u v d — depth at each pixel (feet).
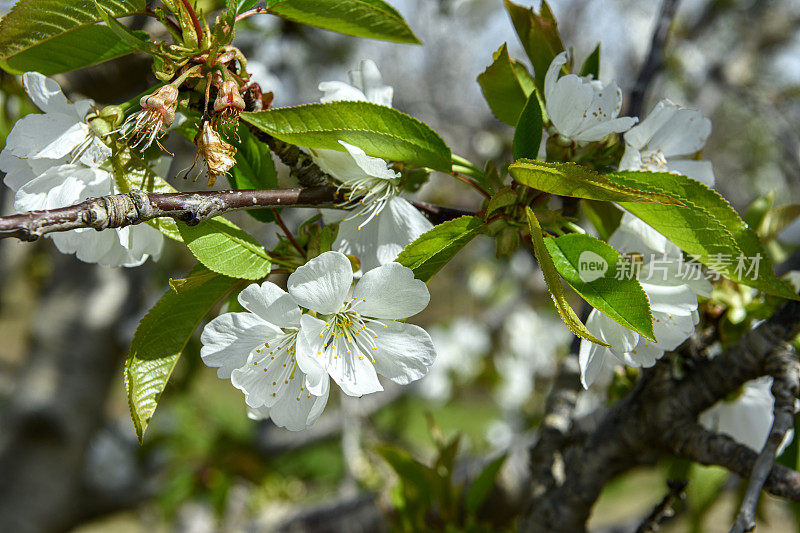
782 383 1.52
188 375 3.38
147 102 1.39
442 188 4.18
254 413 1.46
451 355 4.24
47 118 1.43
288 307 1.39
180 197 1.37
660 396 1.62
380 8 1.54
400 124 1.42
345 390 1.39
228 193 1.40
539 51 1.59
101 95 1.79
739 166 6.19
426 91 6.72
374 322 1.41
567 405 1.82
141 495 3.77
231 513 3.78
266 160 1.51
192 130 1.47
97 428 3.48
